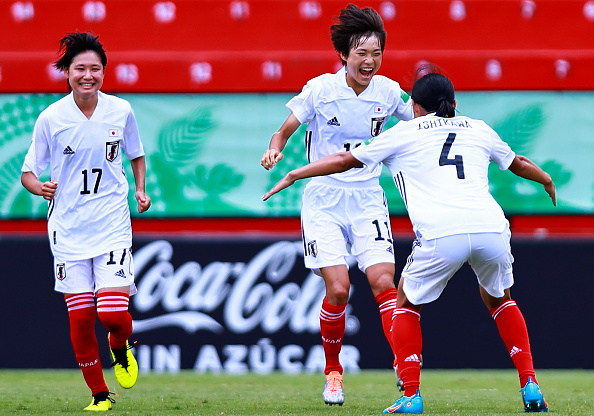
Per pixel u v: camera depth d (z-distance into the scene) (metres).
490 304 14.80
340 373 17.12
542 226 28.59
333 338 16.89
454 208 13.52
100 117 15.97
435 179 13.80
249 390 20.61
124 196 16.33
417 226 13.70
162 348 24.70
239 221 28.58
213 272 24.92
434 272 13.67
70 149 15.84
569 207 28.58
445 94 14.40
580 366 25.09
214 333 24.75
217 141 28.55
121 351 16.69
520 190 28.33
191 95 28.62
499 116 29.03
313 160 17.53
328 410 15.87
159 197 28.33
